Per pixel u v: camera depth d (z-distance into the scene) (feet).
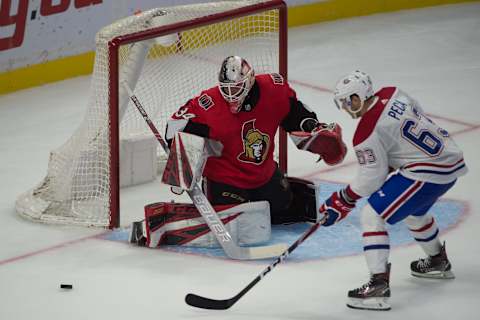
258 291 50.11
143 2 102.78
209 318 46.93
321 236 57.77
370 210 47.21
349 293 47.55
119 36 59.06
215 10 67.92
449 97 87.66
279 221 60.44
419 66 98.53
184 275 52.70
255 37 87.04
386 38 109.81
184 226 56.75
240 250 54.44
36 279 52.95
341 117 84.12
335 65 100.48
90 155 61.82
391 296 48.93
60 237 59.47
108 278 52.70
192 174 54.95
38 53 95.91
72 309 48.67
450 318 46.11
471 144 74.79
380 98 46.65
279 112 57.16
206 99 56.39
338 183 67.51
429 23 115.24
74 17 97.76
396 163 47.26
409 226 49.98
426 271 50.72
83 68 100.07
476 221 59.00
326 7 117.50
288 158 73.92
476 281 50.49
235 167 57.41
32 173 73.26
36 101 92.38
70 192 62.75
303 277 51.75
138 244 57.47
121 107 65.92
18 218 63.41
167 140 56.70
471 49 104.01
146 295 50.16
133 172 69.05
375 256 46.96
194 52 81.71
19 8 93.30
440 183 46.93
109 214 60.49
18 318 47.78
